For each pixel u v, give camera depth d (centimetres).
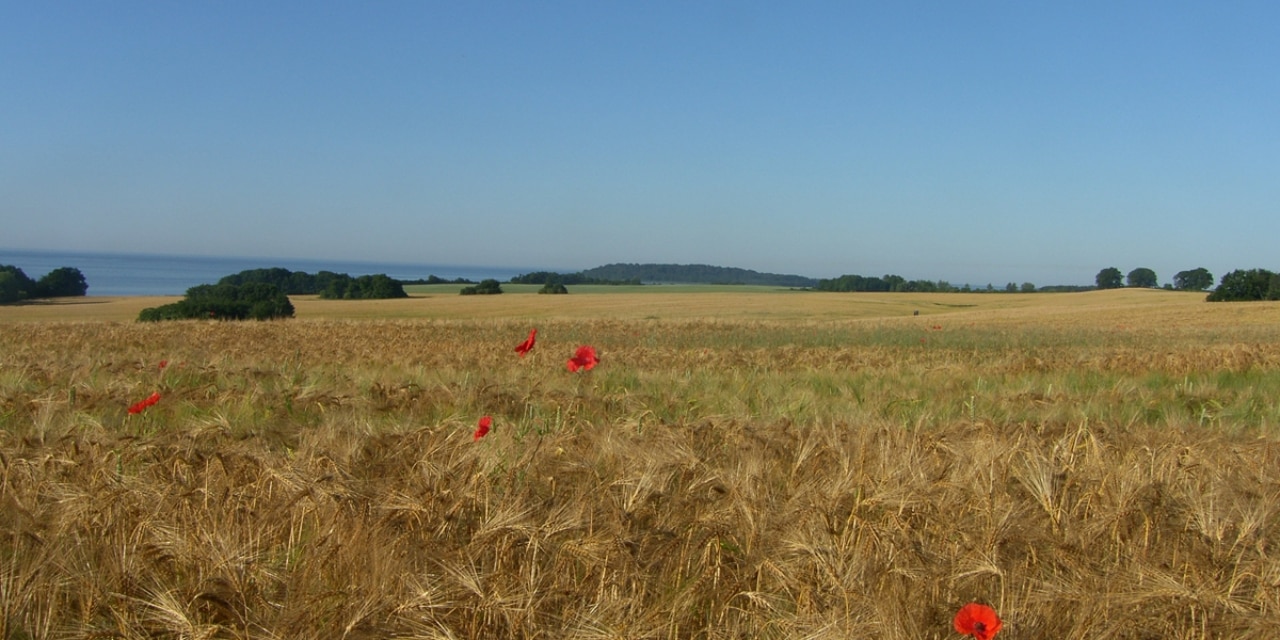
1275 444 525
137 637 271
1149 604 291
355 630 268
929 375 1171
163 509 346
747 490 364
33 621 289
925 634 287
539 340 2723
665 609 305
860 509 358
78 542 322
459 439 464
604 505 354
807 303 7494
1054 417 740
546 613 293
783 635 294
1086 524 355
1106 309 6069
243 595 279
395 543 325
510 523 323
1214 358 1462
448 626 279
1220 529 330
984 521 351
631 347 2519
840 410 762
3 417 606
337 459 409
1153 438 538
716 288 13375
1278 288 7488
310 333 2783
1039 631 295
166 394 707
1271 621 278
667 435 503
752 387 963
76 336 2464
